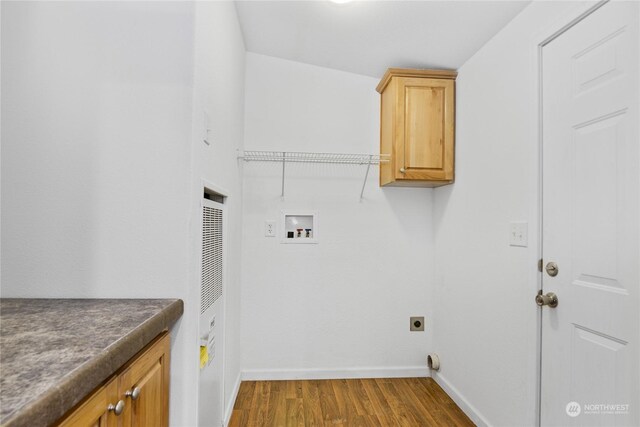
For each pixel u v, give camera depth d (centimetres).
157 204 98
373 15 169
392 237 235
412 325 235
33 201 96
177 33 100
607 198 107
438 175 206
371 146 235
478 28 164
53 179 97
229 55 160
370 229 234
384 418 180
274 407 190
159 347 89
